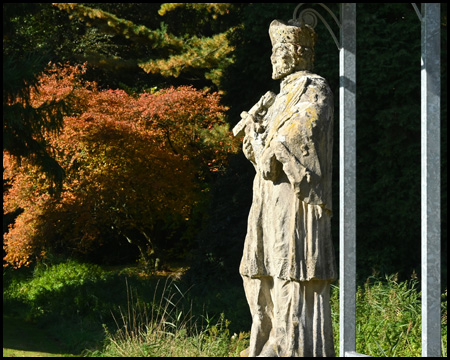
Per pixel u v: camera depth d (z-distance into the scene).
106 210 14.05
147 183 13.48
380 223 10.90
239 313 8.40
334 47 11.39
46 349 7.51
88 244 14.22
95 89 13.60
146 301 9.29
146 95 14.59
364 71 11.06
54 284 12.56
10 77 8.92
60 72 14.13
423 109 4.47
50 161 9.70
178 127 13.88
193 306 9.09
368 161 11.17
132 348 6.35
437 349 4.36
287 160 4.80
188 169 14.12
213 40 16.77
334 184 11.19
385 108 11.16
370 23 11.09
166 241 16.72
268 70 12.64
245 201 12.52
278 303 4.98
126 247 17.09
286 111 4.99
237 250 12.06
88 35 19.98
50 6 19.50
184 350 6.17
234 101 13.63
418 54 10.91
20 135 9.44
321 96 4.97
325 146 4.88
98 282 11.25
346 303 5.13
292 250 4.86
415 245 11.01
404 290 7.89
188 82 19.44
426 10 4.44
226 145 14.26
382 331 6.62
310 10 5.46
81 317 9.09
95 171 13.20
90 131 12.62
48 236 13.50
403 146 10.95
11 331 8.50
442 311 7.50
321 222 4.89
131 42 20.36
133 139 12.98
